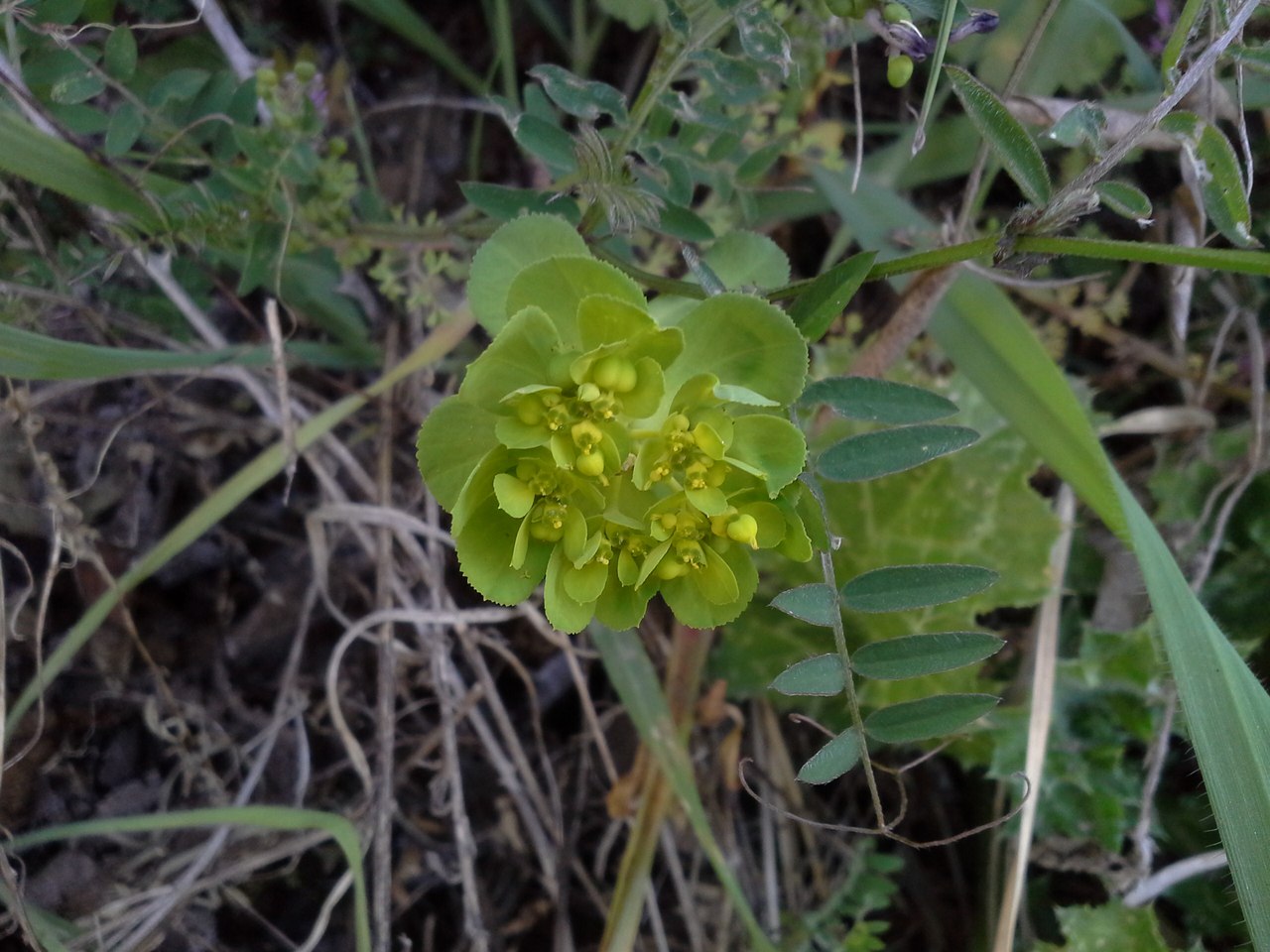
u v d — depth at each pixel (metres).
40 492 0.23
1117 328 0.25
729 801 0.25
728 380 0.16
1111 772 0.23
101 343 0.23
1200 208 0.21
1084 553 0.25
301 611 0.25
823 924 0.24
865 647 0.17
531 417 0.16
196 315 0.23
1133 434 0.26
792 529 0.16
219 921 0.23
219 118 0.20
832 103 0.27
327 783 0.25
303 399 0.25
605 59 0.28
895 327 0.21
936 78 0.17
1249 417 0.25
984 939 0.24
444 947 0.24
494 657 0.25
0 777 0.20
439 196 0.27
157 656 0.24
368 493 0.24
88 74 0.19
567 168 0.20
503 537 0.16
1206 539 0.24
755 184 0.24
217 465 0.25
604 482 0.16
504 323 0.17
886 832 0.18
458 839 0.23
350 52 0.27
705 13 0.19
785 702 0.25
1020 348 0.20
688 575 0.17
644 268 0.23
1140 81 0.23
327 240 0.22
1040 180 0.17
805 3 0.21
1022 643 0.25
